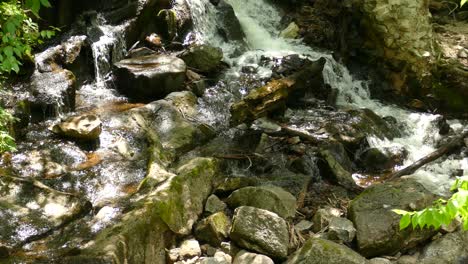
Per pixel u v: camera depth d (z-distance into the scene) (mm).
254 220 6492
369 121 8672
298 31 10859
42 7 8867
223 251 6449
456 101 9406
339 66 9875
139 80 8648
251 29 10758
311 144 8055
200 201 6848
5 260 5781
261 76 9375
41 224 6207
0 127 7137
